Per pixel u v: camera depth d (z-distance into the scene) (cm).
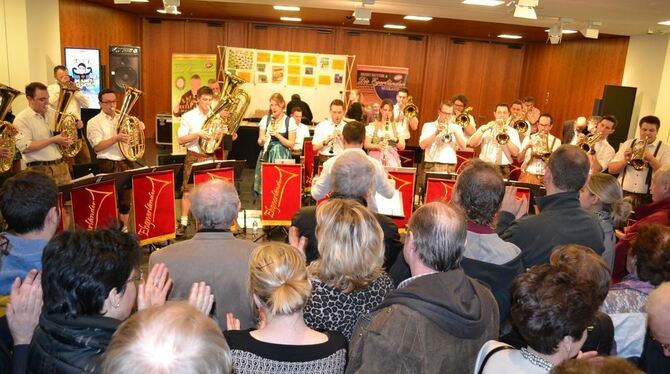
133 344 85
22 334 146
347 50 1242
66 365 117
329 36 1234
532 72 1252
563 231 218
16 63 689
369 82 1195
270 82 1173
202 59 1077
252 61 1158
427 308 137
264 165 519
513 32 1054
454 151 642
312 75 1182
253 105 1177
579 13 668
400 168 506
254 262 148
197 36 1218
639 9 597
